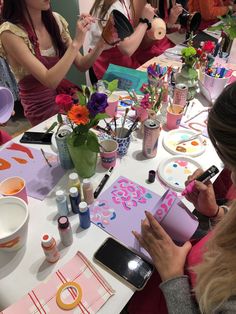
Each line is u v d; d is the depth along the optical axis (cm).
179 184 93
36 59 146
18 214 76
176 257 70
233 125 41
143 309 78
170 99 131
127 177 96
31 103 163
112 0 172
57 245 75
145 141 100
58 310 62
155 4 198
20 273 69
